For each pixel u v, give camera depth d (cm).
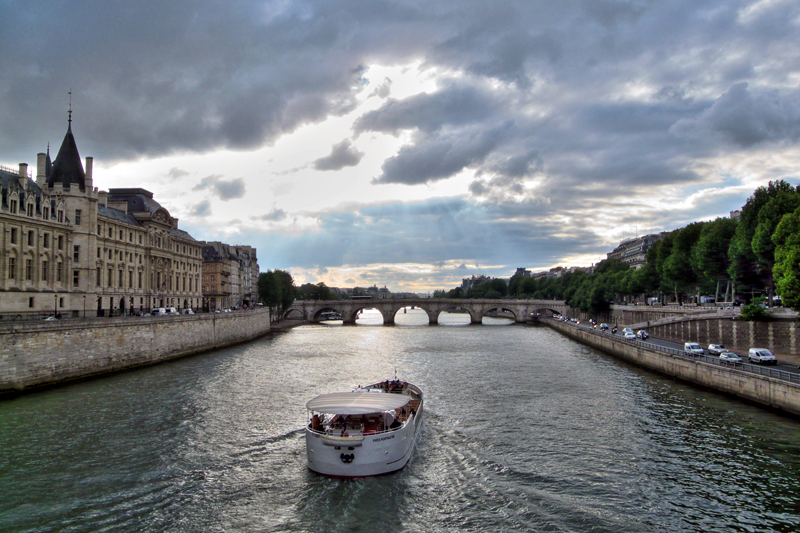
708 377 5641
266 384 6134
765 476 3206
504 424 4375
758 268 8269
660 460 3494
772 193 8169
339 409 3378
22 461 3378
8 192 6612
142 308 10325
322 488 3044
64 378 5991
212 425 4259
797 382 4341
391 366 7806
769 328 6712
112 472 3225
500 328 17525
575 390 5778
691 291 12488
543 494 2967
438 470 3334
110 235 9369
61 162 8238
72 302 7812
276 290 17425
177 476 3180
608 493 2984
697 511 2766
